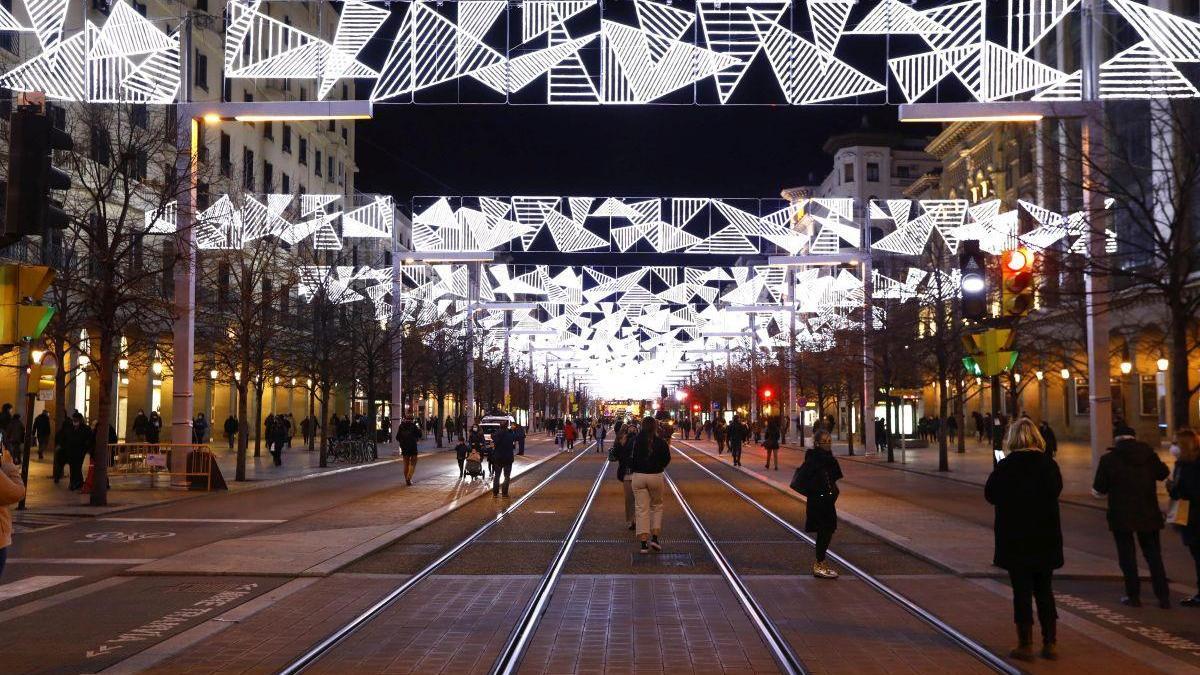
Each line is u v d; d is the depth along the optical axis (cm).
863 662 828
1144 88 1950
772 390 6253
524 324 8712
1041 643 897
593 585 1217
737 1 1552
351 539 1630
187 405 2700
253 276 3350
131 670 800
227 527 1880
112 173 2409
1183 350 2031
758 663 824
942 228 3797
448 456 5278
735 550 1568
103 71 2225
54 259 2923
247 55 4703
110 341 2306
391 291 5534
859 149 11938
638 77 1559
